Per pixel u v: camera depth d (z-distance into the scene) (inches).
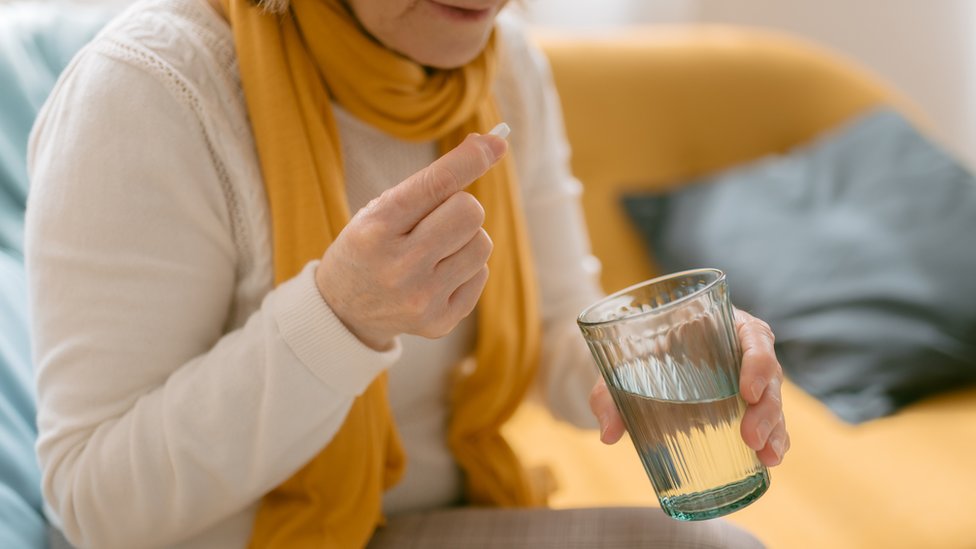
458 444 40.2
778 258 69.0
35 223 30.8
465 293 28.2
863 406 62.1
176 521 30.5
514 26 45.0
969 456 55.4
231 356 29.6
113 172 30.3
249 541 33.6
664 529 34.7
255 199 32.9
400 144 37.6
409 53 34.5
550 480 46.1
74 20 49.1
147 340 30.5
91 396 30.3
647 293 31.3
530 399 46.0
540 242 46.1
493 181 39.4
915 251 67.4
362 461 34.3
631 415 28.4
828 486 54.0
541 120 45.2
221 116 32.4
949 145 105.6
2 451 36.2
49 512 34.5
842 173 73.0
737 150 77.3
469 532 36.3
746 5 98.8
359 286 27.4
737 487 28.2
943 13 103.0
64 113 31.3
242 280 33.8
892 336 64.2
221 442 29.4
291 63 33.8
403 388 38.6
